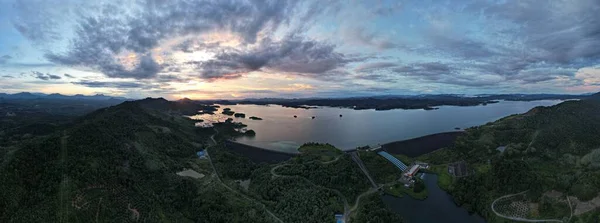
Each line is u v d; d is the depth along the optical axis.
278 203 180.12
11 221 130.00
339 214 175.75
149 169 199.25
